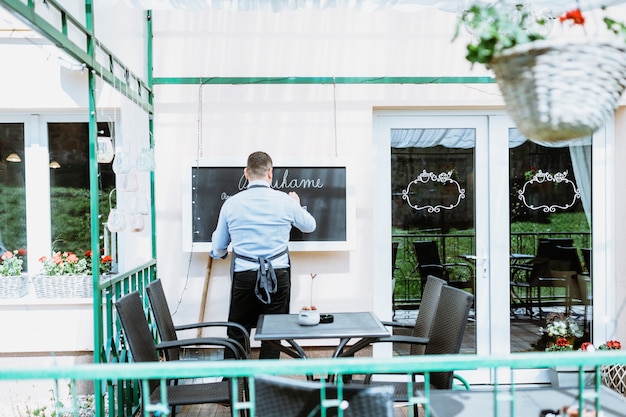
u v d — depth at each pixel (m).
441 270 4.38
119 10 3.52
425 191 4.38
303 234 4.11
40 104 4.15
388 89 4.23
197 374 1.45
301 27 4.21
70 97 4.16
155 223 4.14
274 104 4.20
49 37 2.31
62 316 4.14
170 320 3.32
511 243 4.40
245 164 4.10
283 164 4.11
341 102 4.22
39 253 4.35
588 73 1.51
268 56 4.20
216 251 3.63
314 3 3.40
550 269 4.41
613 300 4.40
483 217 4.39
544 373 4.37
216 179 4.09
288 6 3.39
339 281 4.22
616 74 1.52
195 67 4.17
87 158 4.36
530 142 4.39
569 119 1.53
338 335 2.71
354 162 4.14
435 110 4.37
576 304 4.41
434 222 4.38
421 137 4.38
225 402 2.75
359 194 4.23
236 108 4.18
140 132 4.05
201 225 4.07
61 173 4.36
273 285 3.42
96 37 3.11
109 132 4.28
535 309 4.41
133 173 3.51
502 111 4.37
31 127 4.33
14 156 4.35
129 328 2.67
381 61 4.23
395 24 4.23
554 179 4.41
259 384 1.58
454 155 4.38
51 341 4.13
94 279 2.89
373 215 4.27
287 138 4.20
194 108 4.17
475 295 4.39
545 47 1.50
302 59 4.21
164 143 4.16
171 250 4.16
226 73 4.18
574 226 4.42
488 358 1.49
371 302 4.23
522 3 1.99
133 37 3.86
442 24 4.25
